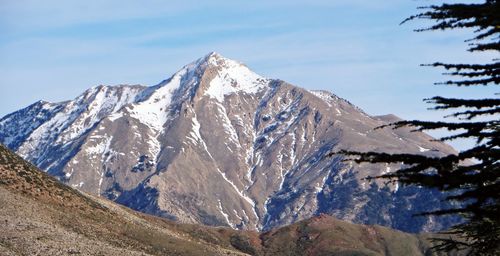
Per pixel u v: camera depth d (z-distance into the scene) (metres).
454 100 14.95
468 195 14.49
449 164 14.33
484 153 14.28
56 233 75.88
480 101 14.79
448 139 15.08
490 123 14.70
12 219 75.00
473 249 17.67
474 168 14.36
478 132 14.76
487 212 14.64
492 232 17.16
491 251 17.38
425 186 14.30
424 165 14.40
